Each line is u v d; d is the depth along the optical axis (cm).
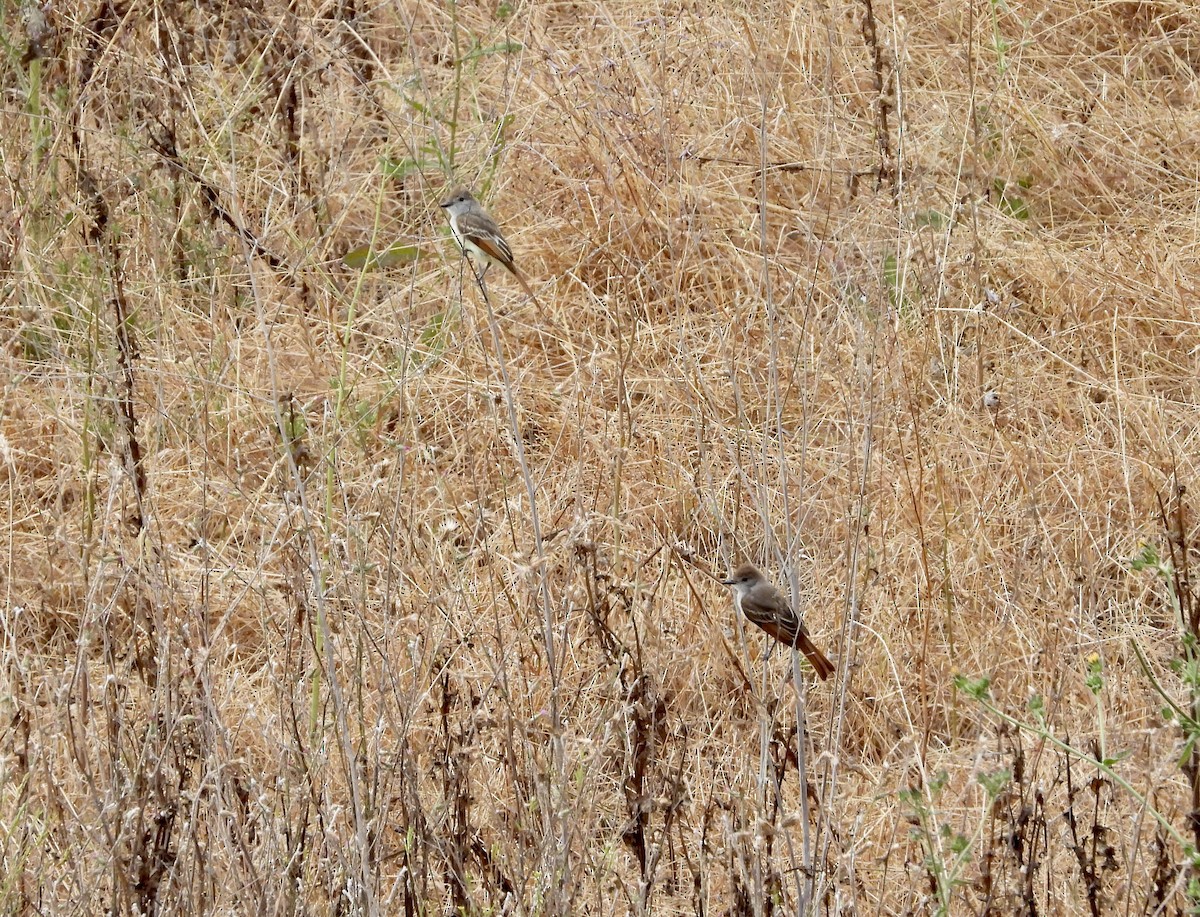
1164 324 1300
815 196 1372
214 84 1363
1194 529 1067
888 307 1270
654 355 1299
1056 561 1070
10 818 829
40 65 1306
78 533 1074
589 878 806
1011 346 1288
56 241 1291
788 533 831
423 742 899
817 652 827
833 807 807
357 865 753
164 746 774
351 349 1284
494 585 1019
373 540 1054
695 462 1189
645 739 814
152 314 1274
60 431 1189
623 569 1083
